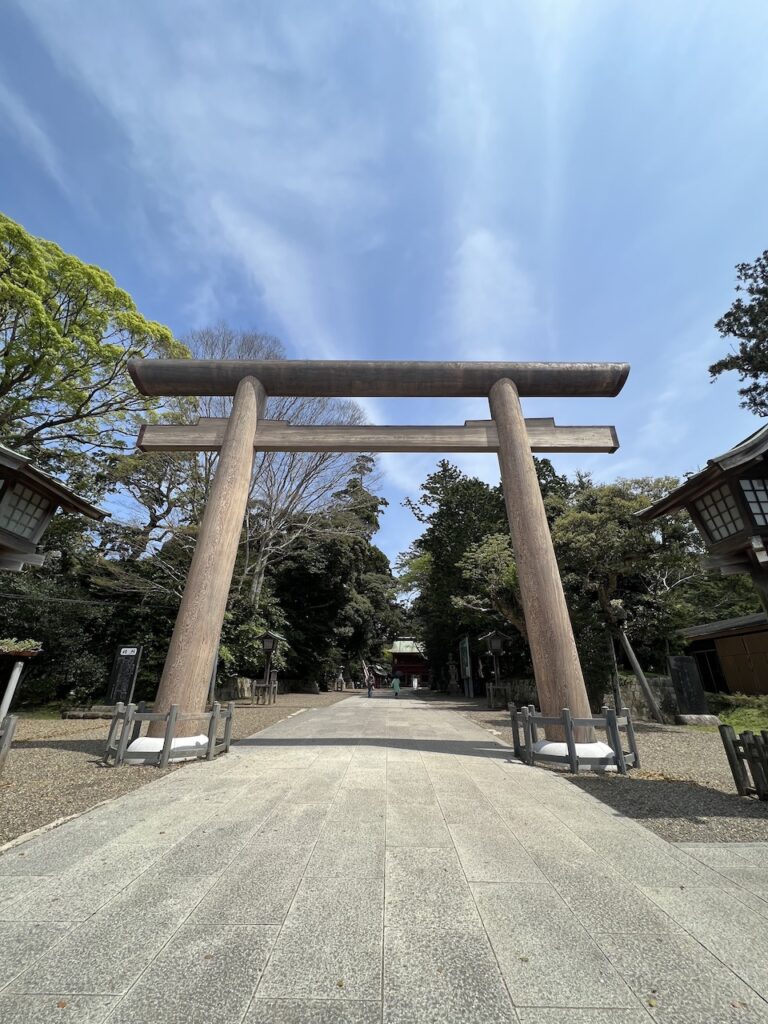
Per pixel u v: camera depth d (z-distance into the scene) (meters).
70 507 6.93
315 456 19.23
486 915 2.82
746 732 5.59
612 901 3.01
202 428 9.84
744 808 5.03
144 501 19.23
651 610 16.41
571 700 7.47
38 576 18.72
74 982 2.21
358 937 2.59
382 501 29.23
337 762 6.94
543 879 3.31
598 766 6.75
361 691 40.25
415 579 33.16
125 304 16.31
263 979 2.23
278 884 3.21
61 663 17.06
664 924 2.74
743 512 5.52
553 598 8.15
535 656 8.04
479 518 26.38
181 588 18.05
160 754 6.70
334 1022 1.96
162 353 17.59
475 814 4.68
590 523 13.92
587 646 14.65
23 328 14.66
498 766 6.85
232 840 3.99
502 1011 2.04
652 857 3.71
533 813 4.75
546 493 23.58
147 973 2.28
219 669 18.17
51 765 6.77
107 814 4.66
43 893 3.08
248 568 20.44
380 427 9.85
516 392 9.97
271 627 22.67
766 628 16.42
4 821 4.47
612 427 9.99
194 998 2.10
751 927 2.71
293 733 10.09
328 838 4.03
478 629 26.45
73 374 16.02
